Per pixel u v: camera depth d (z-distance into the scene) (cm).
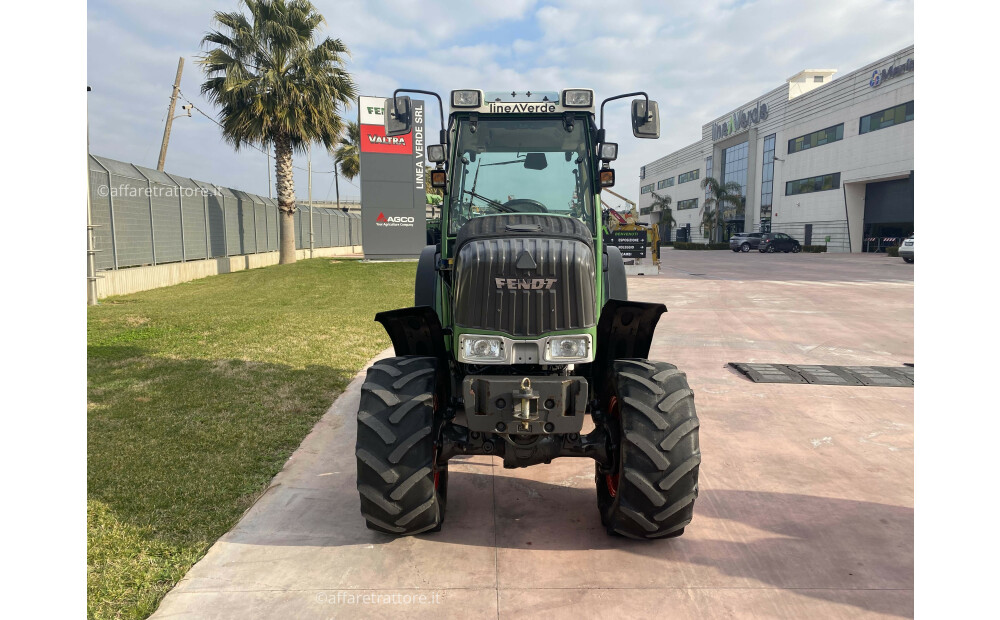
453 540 342
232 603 281
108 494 386
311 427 514
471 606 281
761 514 371
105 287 1461
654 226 2255
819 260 3131
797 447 482
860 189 4144
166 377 666
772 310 1216
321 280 1886
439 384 352
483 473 439
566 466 453
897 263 2777
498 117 429
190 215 1955
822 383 664
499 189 424
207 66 2153
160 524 350
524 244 321
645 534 324
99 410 549
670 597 288
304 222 3247
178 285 1759
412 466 311
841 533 348
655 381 325
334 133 2420
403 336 375
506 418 310
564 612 277
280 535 344
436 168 423
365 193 2694
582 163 426
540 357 320
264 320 1077
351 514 370
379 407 321
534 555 326
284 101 2202
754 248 4319
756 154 5381
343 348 831
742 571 310
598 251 406
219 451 459
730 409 577
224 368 708
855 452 471
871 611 277
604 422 353
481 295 321
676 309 1233
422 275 484
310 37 2281
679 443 311
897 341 906
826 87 4319
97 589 287
